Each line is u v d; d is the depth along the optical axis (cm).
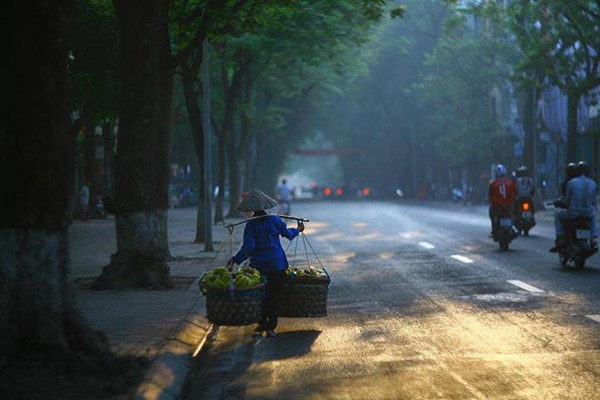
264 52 7600
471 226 8294
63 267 2059
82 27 6794
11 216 2003
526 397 1717
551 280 3675
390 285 3688
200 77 9206
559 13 7712
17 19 1956
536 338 2355
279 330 2631
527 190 6569
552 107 15112
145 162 3662
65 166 2048
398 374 1956
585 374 1905
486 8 8044
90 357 1995
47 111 1998
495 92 17138
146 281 3628
